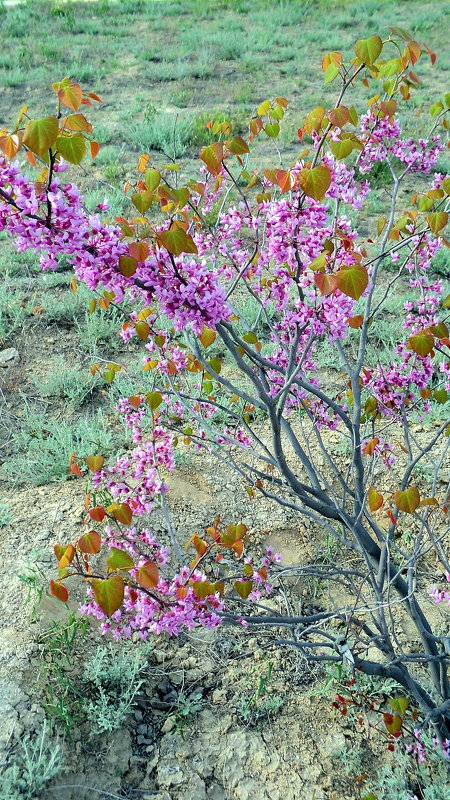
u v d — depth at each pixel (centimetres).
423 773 285
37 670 293
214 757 284
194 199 304
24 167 803
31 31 1501
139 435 280
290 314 250
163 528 377
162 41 1455
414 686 263
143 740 288
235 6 1769
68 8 1667
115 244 179
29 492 400
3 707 276
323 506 292
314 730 296
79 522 371
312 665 322
